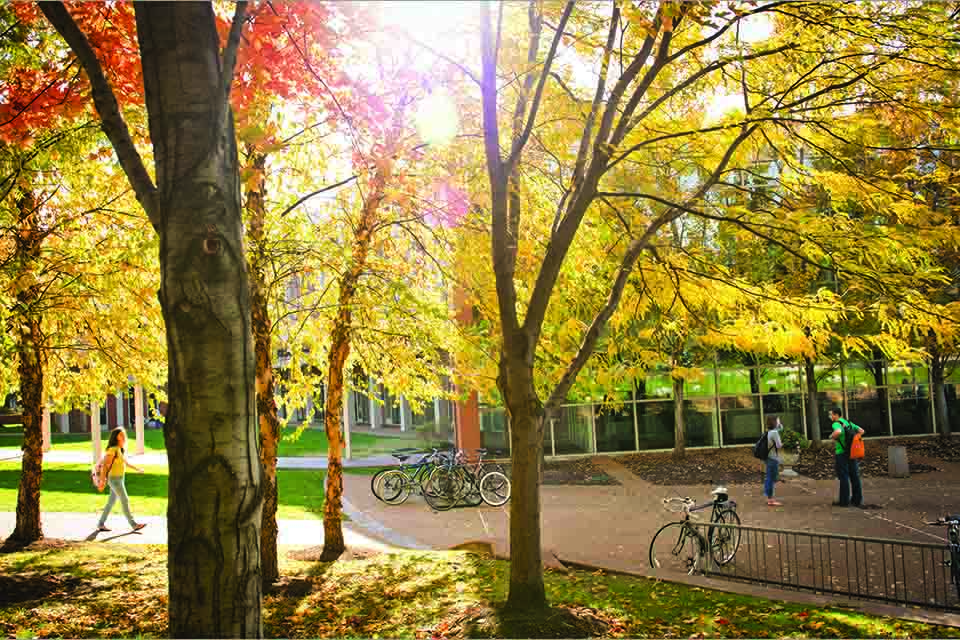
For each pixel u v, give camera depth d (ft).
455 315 36.24
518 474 24.16
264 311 32.65
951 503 49.73
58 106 22.91
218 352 11.21
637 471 69.26
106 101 11.84
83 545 41.83
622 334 30.99
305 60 21.21
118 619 27.55
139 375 40.19
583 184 24.48
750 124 26.66
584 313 32.37
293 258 32.86
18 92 23.48
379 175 26.05
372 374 41.04
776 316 28.12
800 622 23.13
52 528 47.44
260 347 32.73
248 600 11.29
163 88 11.34
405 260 36.99
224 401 11.25
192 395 11.16
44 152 27.55
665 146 29.37
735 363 83.30
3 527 47.52
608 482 63.87
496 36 25.54
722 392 83.46
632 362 31.40
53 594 31.35
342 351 37.70
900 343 27.04
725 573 34.09
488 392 36.22
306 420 39.29
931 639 21.26
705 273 29.22
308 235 33.68
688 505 36.11
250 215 30.01
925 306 25.62
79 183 32.32
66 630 26.05
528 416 24.07
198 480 11.09
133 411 153.28
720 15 24.07
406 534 46.47
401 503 57.77
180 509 11.16
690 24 27.58
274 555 33.04
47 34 25.64
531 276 31.04
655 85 29.48
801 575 33.55
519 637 21.76
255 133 17.94
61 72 22.63
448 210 32.17
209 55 11.59
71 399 44.01
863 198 27.61
